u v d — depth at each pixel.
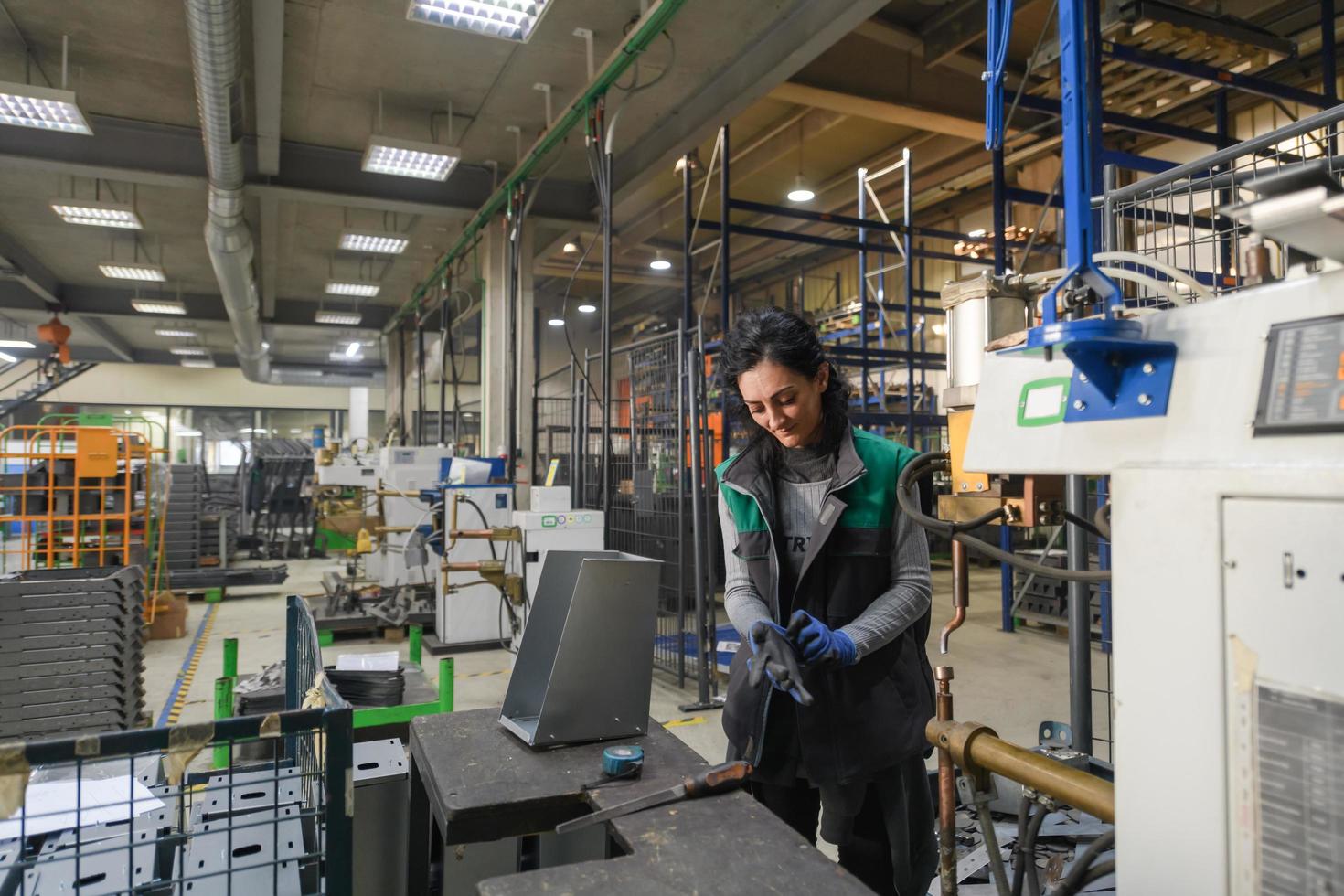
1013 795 1.78
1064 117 0.80
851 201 8.45
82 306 10.42
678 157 5.51
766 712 1.22
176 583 6.38
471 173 6.54
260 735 0.97
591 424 5.72
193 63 3.96
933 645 4.60
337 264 9.48
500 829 0.91
